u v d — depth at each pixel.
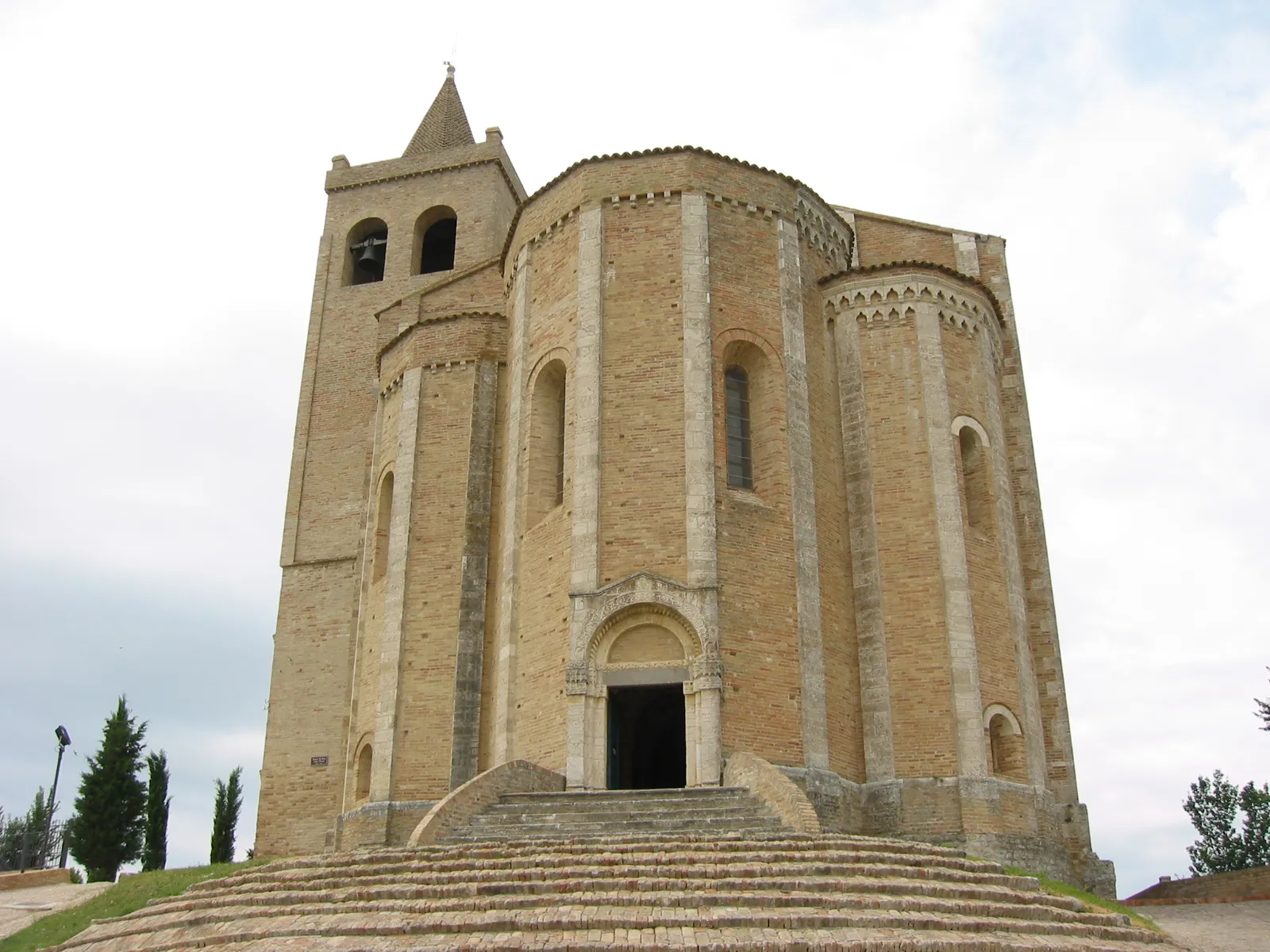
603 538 28.42
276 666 40.81
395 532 34.19
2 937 23.98
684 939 14.59
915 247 37.09
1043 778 30.08
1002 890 17.30
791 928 15.16
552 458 31.55
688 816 21.45
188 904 18.25
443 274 47.19
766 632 27.81
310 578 42.00
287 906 17.08
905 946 14.46
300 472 43.97
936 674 29.12
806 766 27.02
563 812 22.36
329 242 48.78
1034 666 33.16
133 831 46.75
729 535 28.30
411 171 49.22
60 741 37.47
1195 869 50.06
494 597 32.69
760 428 30.41
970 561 30.45
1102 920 16.95
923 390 31.73
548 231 32.97
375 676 33.75
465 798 22.17
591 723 26.84
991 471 32.12
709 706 26.36
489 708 31.44
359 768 33.19
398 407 36.47
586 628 27.53
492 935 14.98
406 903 16.39
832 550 30.36
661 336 30.12
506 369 35.25
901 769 28.58
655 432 29.20
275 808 38.75
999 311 35.28
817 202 33.91
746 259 31.58
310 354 46.34
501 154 49.22
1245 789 50.38
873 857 18.00
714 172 32.09
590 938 14.75
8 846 54.09
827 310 33.12
